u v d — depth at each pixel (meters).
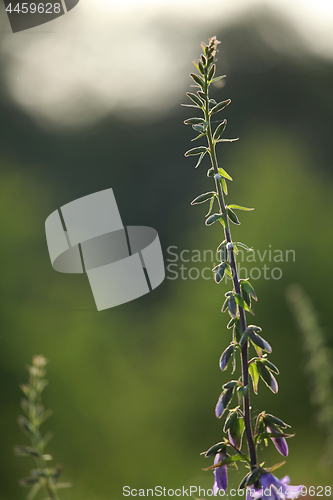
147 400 8.98
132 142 28.64
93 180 23.25
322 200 9.48
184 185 22.17
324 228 9.09
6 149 15.32
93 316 9.55
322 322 8.63
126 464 7.97
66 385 8.89
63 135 24.58
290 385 8.56
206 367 9.16
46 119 23.34
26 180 12.43
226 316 9.15
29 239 10.52
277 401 8.55
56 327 9.46
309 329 2.49
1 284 9.85
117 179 23.89
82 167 23.72
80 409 8.82
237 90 29.84
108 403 8.89
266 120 26.66
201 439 8.77
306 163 10.69
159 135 29.52
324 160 12.58
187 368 9.23
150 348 9.56
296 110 28.38
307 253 8.98
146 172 25.56
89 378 9.02
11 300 9.70
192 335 9.33
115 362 9.27
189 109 30.11
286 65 31.98
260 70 31.88
